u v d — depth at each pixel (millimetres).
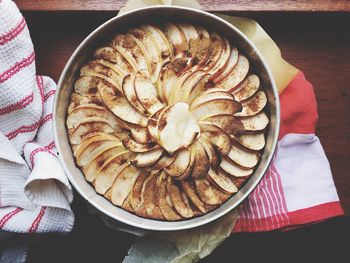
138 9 422
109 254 552
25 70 456
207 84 435
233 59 445
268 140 439
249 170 440
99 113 436
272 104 435
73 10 482
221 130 424
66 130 440
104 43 446
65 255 553
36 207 484
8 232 515
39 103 475
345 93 522
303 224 509
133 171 436
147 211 438
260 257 565
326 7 494
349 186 525
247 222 507
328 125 523
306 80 507
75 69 433
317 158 510
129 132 431
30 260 551
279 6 491
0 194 477
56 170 456
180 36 443
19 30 443
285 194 508
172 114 418
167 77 427
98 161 438
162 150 422
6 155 466
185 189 435
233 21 484
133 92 428
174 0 472
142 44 442
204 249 485
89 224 527
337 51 519
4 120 472
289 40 516
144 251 493
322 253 595
